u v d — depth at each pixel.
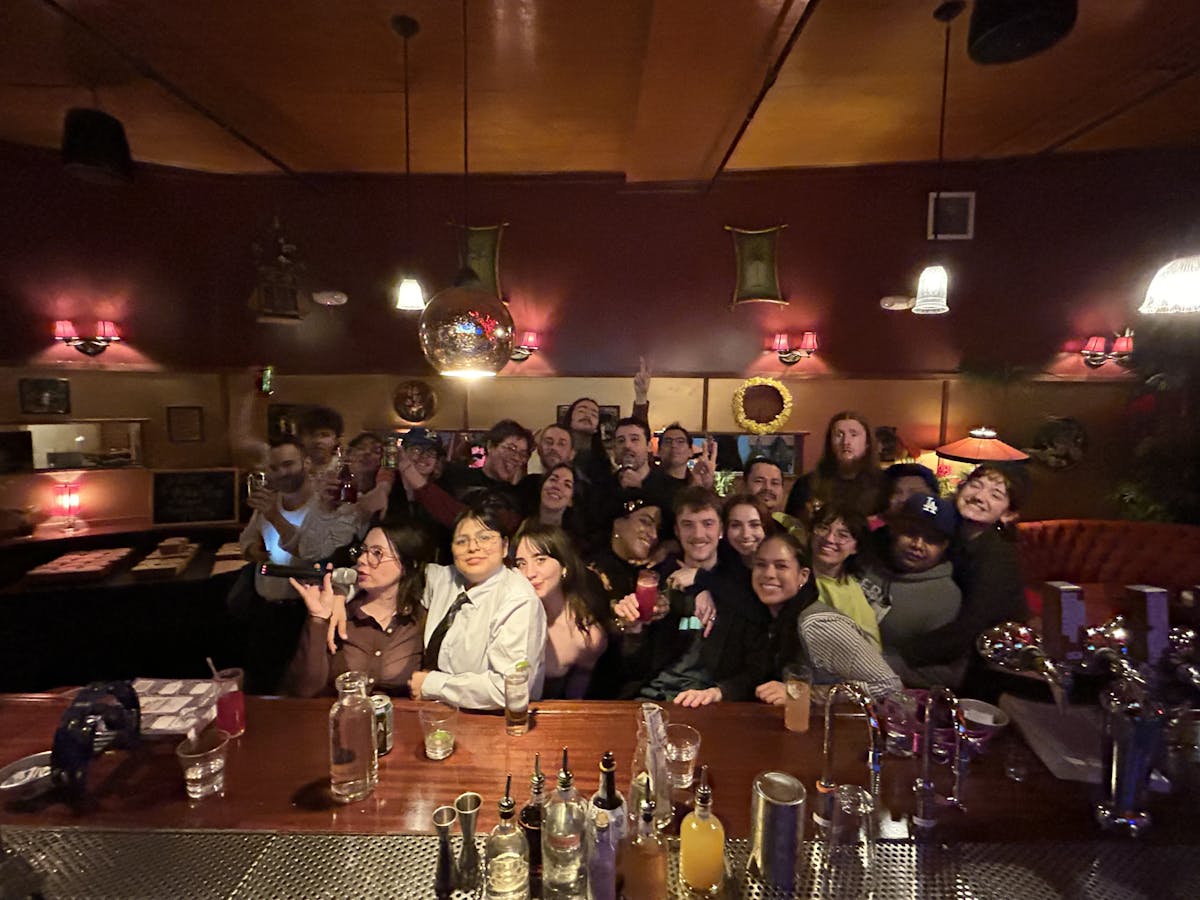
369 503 3.62
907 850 1.35
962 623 2.29
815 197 4.79
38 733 1.75
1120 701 1.43
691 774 1.57
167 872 1.27
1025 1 2.12
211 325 4.73
